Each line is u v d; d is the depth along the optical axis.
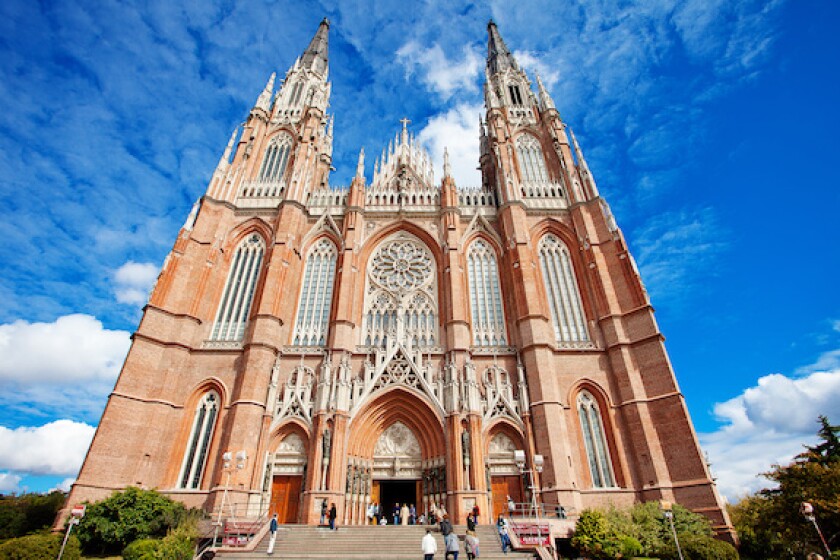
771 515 32.09
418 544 27.30
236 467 33.25
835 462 35.44
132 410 35.59
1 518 35.25
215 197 49.16
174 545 25.22
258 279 45.28
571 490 33.53
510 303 45.19
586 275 45.81
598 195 49.38
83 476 31.86
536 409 37.47
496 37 78.75
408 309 45.72
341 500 33.81
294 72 67.94
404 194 53.75
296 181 50.91
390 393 39.00
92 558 27.16
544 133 59.00
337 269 46.41
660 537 29.50
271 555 24.86
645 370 38.88
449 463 35.03
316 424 36.25
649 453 35.22
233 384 38.78
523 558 24.22
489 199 53.91
